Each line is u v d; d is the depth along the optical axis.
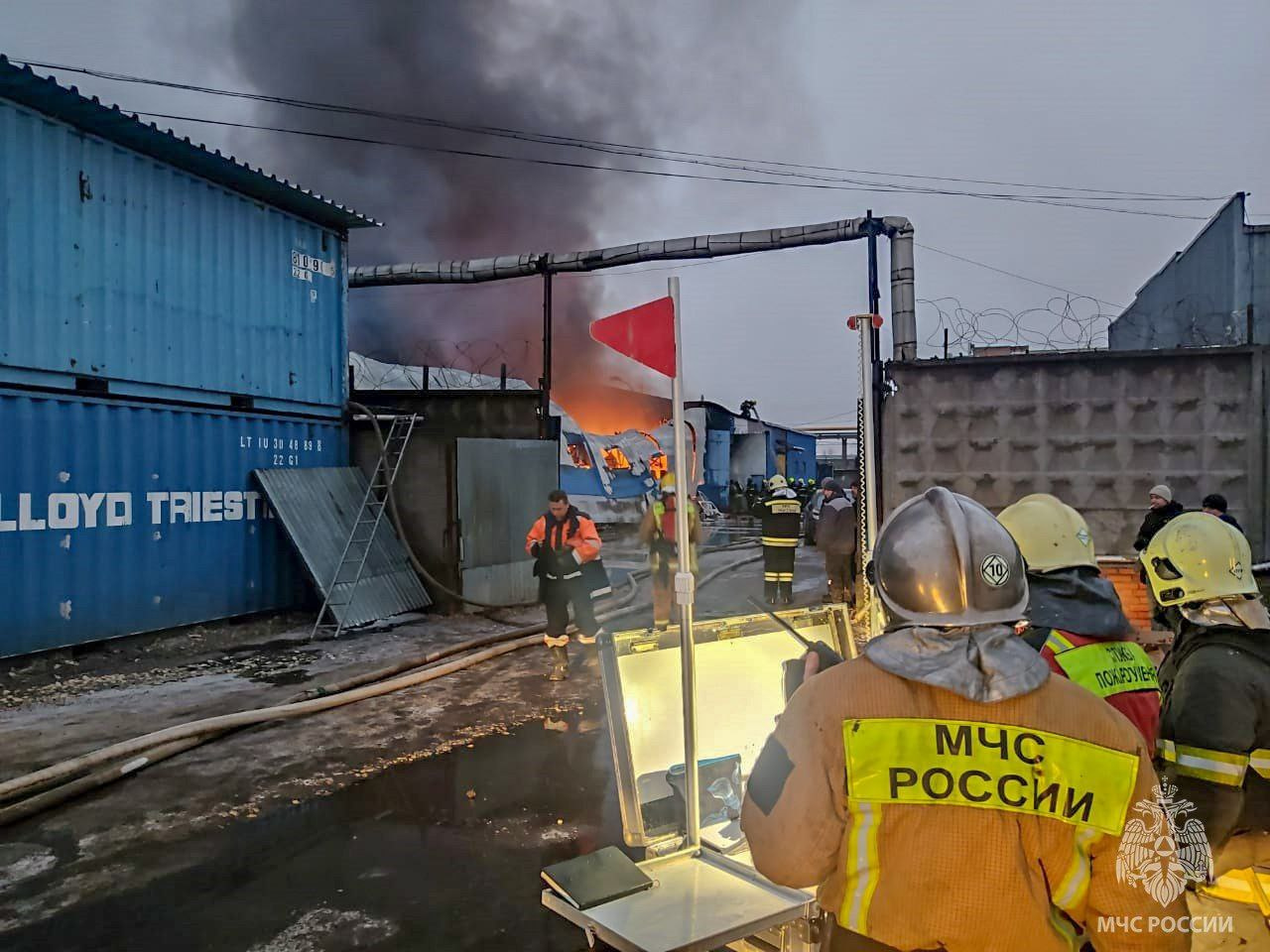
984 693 1.35
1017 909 1.31
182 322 9.52
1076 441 8.35
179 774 5.22
